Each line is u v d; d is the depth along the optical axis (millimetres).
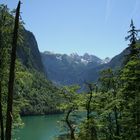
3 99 23000
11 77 16234
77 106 35375
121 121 29562
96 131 35219
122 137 32156
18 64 22547
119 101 32969
